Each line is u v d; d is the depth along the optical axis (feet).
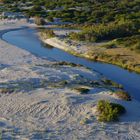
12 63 124.88
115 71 123.13
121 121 75.97
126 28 181.68
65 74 110.73
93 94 91.25
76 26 215.72
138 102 89.56
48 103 84.48
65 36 178.09
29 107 82.69
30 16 253.44
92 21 233.55
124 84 108.58
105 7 276.21
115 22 215.51
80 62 136.05
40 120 76.38
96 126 73.51
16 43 167.32
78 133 70.49
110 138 68.80
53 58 138.92
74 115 78.33
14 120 76.33
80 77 108.17
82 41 166.20
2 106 83.82
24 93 91.81
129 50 145.07
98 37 169.89
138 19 214.90
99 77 112.57
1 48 149.79
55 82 102.17
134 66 126.00
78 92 91.50
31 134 69.67
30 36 187.11
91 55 142.92
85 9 270.26
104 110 77.82
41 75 108.47
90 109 80.74
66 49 155.84
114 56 138.31
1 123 74.79
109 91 94.12
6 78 105.19
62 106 82.53
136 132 71.56
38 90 94.22
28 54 140.46
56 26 220.64
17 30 207.92
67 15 248.73
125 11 257.75
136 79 114.01
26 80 103.09
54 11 263.29
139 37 162.50
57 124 74.33
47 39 176.45
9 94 91.35
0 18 252.01
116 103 83.05
